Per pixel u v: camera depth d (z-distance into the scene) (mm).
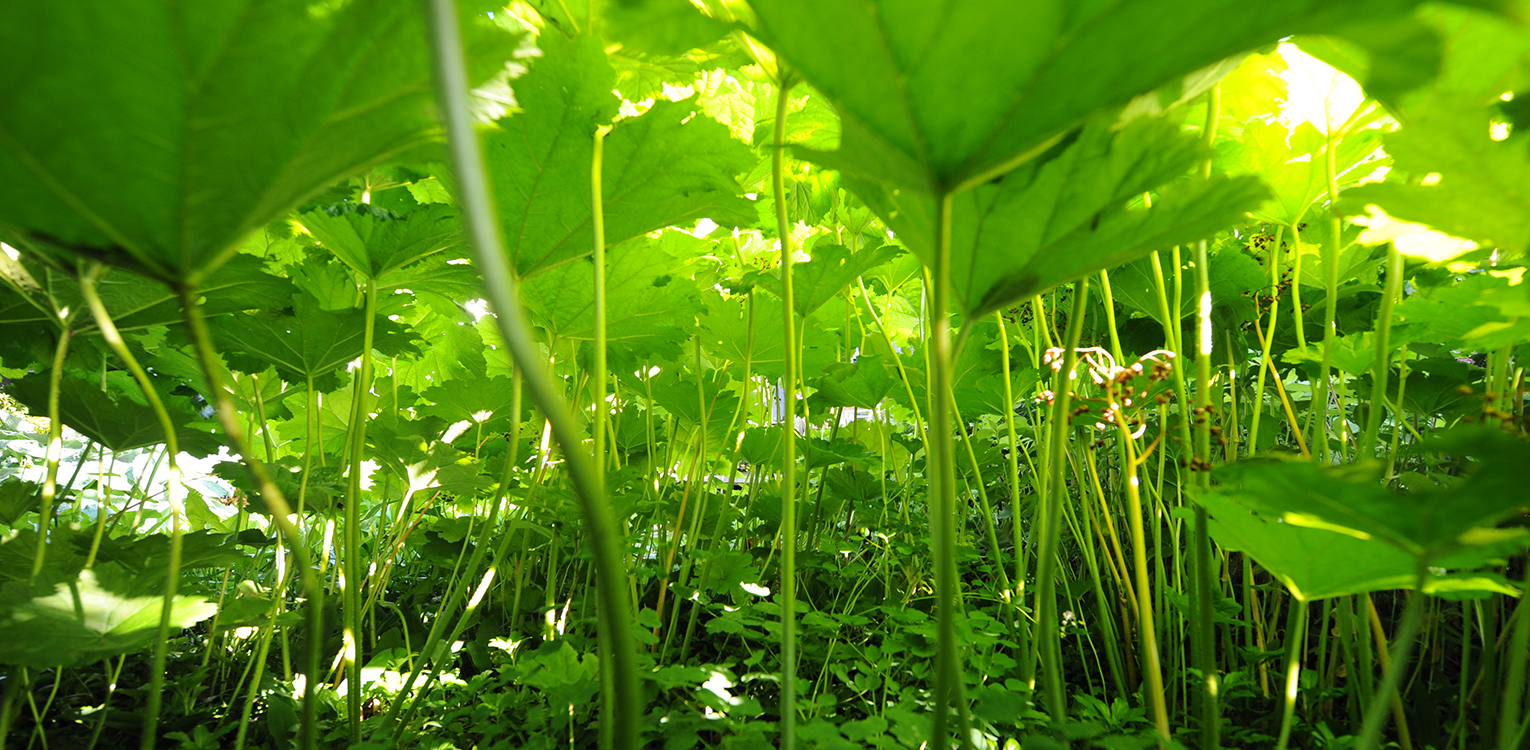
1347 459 1295
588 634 1522
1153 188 655
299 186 618
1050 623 854
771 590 1823
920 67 493
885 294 2072
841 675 1106
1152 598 1559
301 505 1226
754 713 876
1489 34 588
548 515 1445
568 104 1009
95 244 574
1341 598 1131
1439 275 1273
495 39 620
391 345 1353
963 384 1786
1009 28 458
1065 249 686
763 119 1530
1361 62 778
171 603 805
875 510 1969
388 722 1106
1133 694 1344
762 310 1614
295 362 1269
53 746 1119
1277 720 1204
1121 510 1741
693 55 1061
